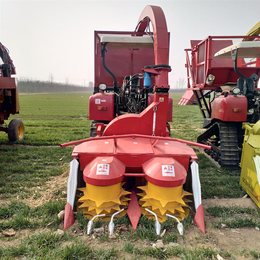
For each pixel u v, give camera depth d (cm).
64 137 916
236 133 541
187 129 1211
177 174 299
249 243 277
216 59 789
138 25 579
